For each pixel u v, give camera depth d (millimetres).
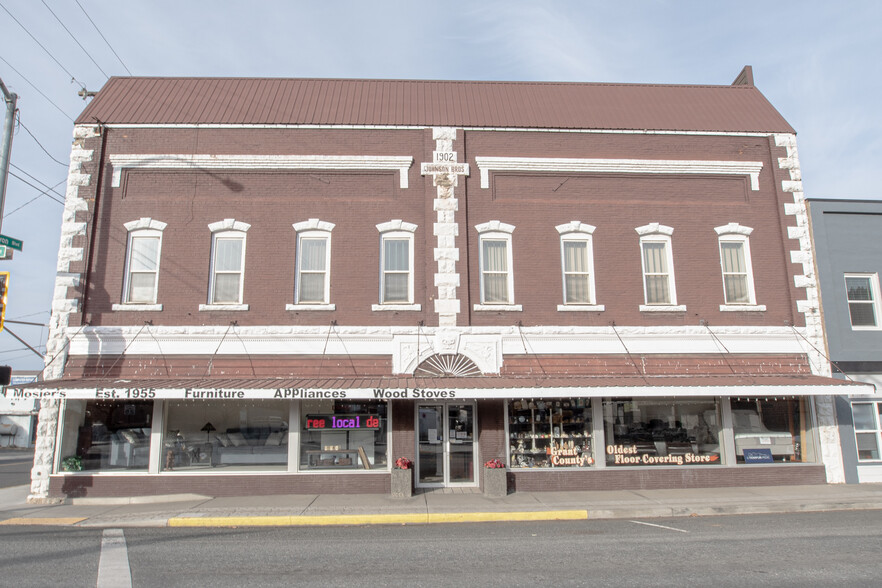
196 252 14906
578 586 6938
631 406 15047
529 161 15727
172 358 14336
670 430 15039
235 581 7207
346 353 14578
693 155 16250
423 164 15477
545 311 15086
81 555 8664
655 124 16391
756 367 15188
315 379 13906
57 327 14328
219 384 13172
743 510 12477
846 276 16312
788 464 15023
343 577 7398
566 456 14711
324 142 15648
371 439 14531
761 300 15609
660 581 7125
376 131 15773
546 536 10070
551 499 13266
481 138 15914
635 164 15938
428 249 15078
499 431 14664
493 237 15430
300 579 7301
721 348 15203
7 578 7324
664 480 14633
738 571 7566
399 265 15273
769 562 8031
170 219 15031
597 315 15180
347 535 10281
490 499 13305
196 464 14195
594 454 14695
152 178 15266
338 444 14453
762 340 15344
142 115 15656
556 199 15719
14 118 13836
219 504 12883
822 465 15102
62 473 13844
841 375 15539
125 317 14492
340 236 15180
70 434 14125
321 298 15023
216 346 14445
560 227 15516
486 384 13445
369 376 14414
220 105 16219
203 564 8094
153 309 14500
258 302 14734
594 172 15914
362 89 17281
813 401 15414
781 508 12586
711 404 15250
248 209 15195
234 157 15312
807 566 7801
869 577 7242
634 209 15805
